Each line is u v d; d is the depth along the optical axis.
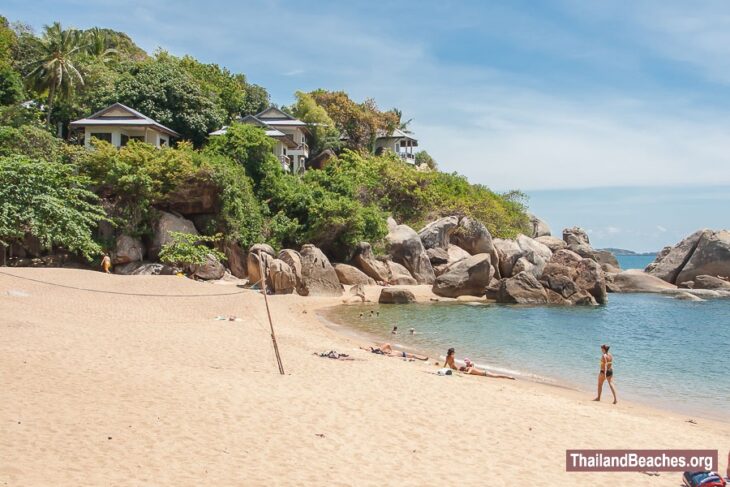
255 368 15.09
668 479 8.98
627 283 54.06
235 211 41.69
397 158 71.38
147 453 8.35
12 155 35.16
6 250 35.81
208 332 20.48
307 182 51.69
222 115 58.06
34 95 50.69
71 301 23.59
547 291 40.88
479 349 23.42
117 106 46.16
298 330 24.34
